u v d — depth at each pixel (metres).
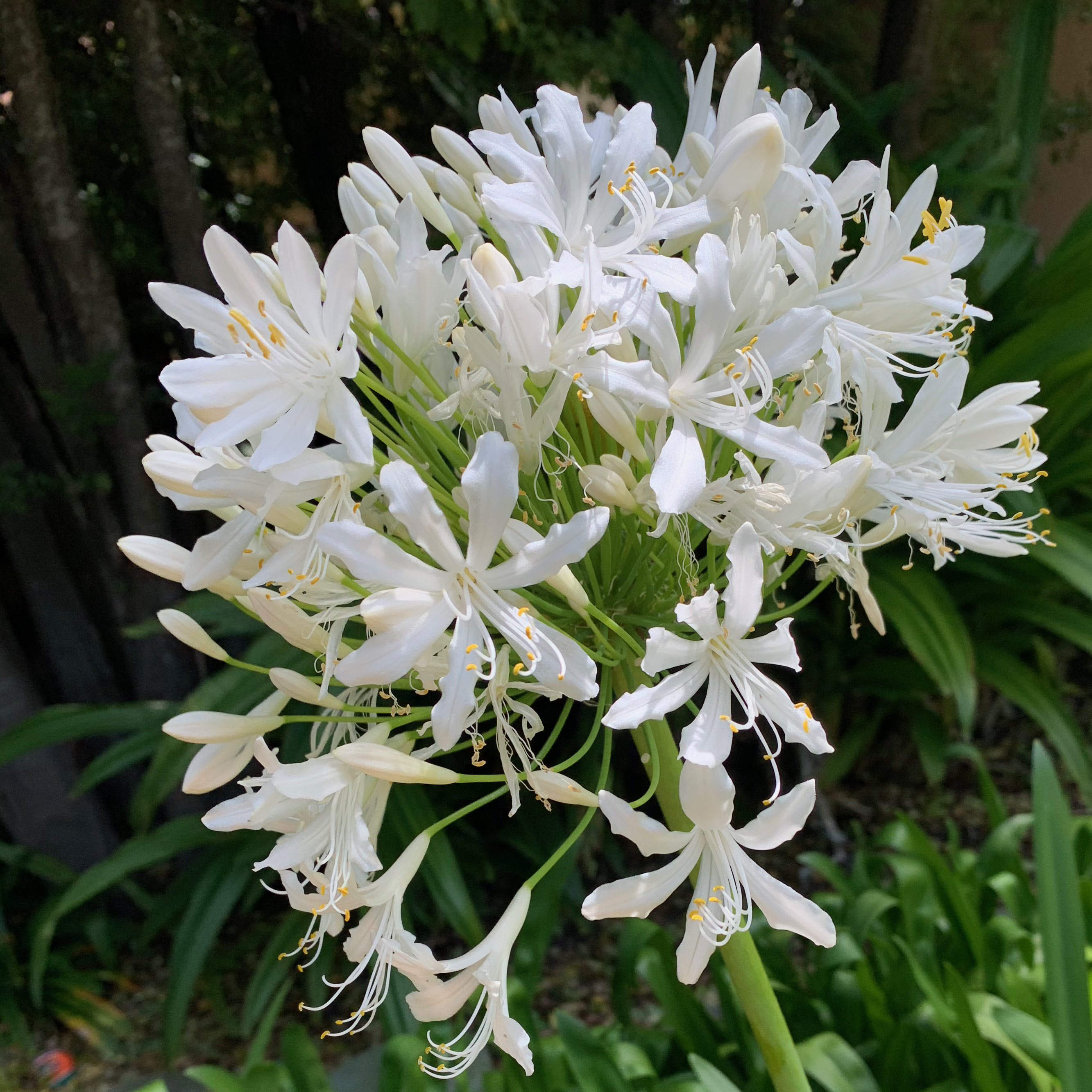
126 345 0.76
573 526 0.24
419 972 0.26
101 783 0.87
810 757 0.81
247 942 0.76
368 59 0.93
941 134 0.98
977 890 0.50
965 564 0.72
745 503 0.26
